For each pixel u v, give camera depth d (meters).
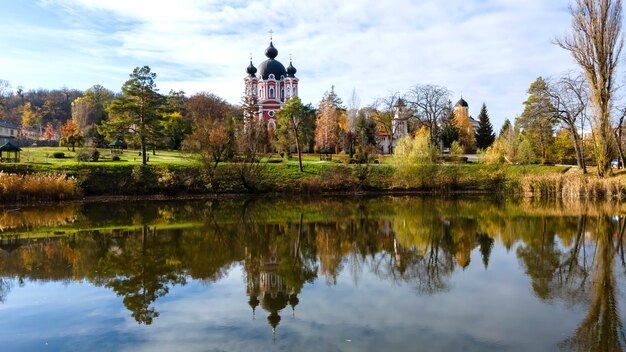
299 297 12.84
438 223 26.81
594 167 52.44
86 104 90.88
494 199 41.53
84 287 13.97
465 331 10.22
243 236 22.59
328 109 73.44
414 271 15.80
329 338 9.84
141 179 42.84
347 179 47.47
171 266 16.55
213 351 9.27
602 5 38.19
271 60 90.19
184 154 52.97
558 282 14.26
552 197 42.53
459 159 52.97
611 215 29.47
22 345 9.79
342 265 16.73
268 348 9.34
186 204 37.47
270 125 84.56
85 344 9.79
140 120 46.97
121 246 20.00
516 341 9.67
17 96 126.56
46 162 45.88
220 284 14.21
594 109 40.59
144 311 11.77
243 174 45.34
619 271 15.55
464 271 15.75
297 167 50.47
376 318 11.08
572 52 40.06
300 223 27.02
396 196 44.94
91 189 40.53
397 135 78.69
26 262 17.11
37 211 31.95
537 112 50.22
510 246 20.00
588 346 9.38
